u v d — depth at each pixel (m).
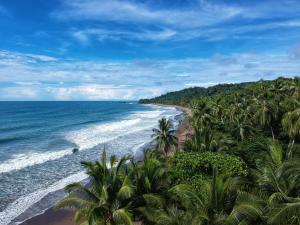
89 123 93.25
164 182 16.36
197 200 13.52
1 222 22.53
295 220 12.10
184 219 12.85
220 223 12.20
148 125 86.50
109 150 48.97
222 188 13.60
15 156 43.56
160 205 14.63
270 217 11.99
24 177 33.16
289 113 34.88
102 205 14.43
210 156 22.36
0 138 59.44
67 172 35.34
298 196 14.06
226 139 31.66
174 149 40.62
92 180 16.62
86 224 15.42
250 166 26.23
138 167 16.80
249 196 13.20
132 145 53.44
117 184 15.29
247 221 11.93
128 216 13.61
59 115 127.12
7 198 26.91
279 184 14.68
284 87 62.06
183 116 114.62
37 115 123.94
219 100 78.69
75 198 14.91
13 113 132.38
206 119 51.06
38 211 24.58
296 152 25.98
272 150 20.30
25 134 66.25
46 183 31.17
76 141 57.81
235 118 46.28
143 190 15.73
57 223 22.73
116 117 119.06
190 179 20.70
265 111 40.62
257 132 40.88
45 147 51.16
